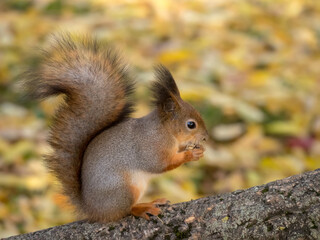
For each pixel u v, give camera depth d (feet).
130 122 23.16
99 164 21.83
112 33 48.34
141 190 22.74
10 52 46.26
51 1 53.83
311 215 18.70
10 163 35.96
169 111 23.84
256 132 38.42
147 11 51.49
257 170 35.47
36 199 33.12
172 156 23.57
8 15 51.88
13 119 39.63
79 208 22.11
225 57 45.96
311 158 36.83
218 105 40.37
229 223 19.31
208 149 36.91
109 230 20.44
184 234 19.70
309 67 45.80
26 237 20.52
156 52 46.37
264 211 19.17
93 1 53.31
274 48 48.19
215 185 34.30
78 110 22.67
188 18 50.55
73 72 22.63
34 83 22.50
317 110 41.09
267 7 54.29
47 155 22.53
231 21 51.08
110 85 22.89
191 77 43.34
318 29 51.78
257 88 42.96
